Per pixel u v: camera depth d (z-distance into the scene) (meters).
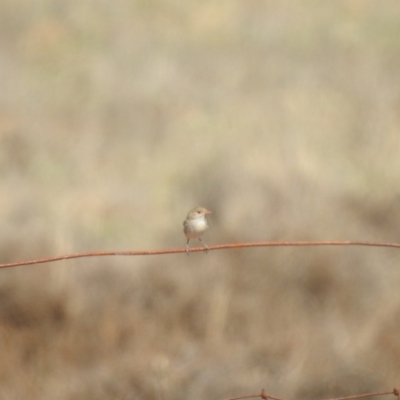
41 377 24.19
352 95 43.56
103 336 25.58
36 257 29.25
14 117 47.12
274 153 36.16
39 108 48.78
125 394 23.20
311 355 24.06
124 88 49.97
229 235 30.45
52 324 26.67
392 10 57.22
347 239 30.58
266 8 60.47
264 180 33.47
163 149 41.22
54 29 59.88
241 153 36.84
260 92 47.38
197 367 23.98
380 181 34.59
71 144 43.19
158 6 64.69
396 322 26.17
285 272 28.80
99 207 34.88
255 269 28.91
